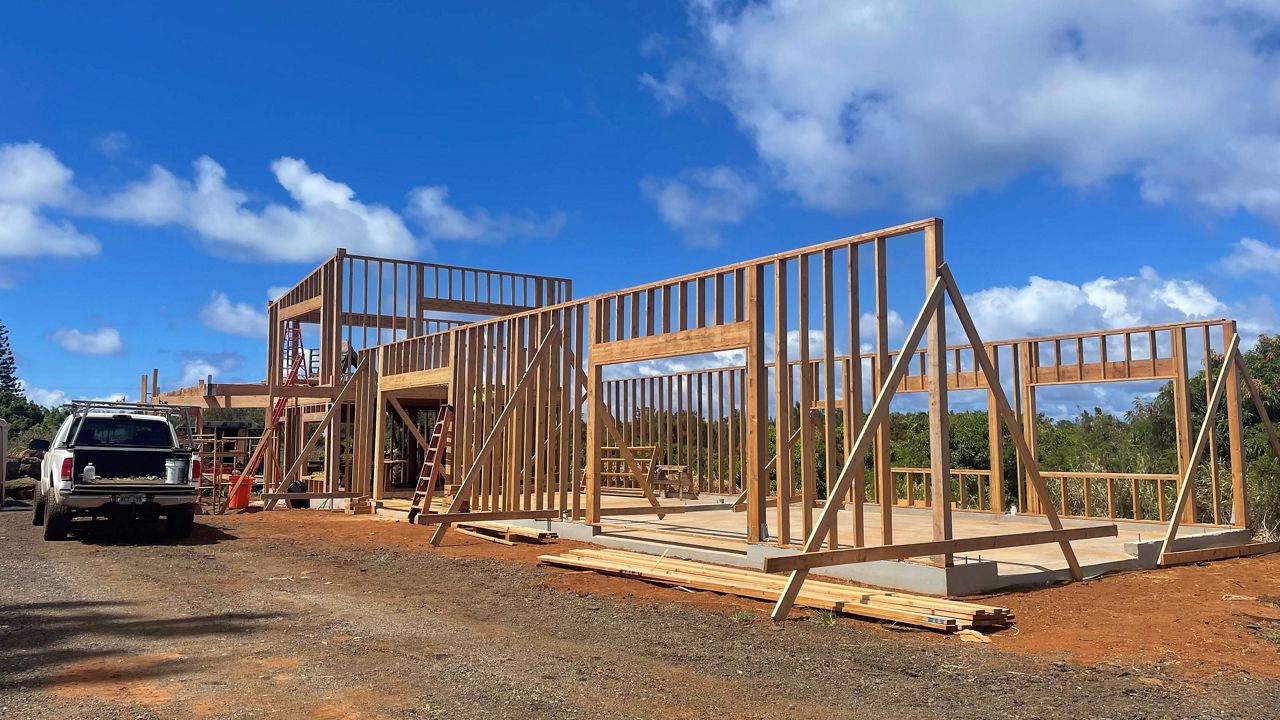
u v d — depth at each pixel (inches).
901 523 481.1
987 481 660.1
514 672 182.2
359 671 181.0
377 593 284.7
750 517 334.6
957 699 165.9
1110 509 463.5
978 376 520.7
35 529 489.7
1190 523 432.1
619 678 179.0
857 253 301.7
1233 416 410.6
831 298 309.6
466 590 291.3
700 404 721.0
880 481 284.8
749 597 272.1
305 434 880.3
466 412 514.3
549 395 458.6
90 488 426.3
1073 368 476.1
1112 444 661.3
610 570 322.0
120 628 224.2
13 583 299.7
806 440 313.0
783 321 328.2
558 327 466.3
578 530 424.8
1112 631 226.7
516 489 459.8
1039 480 295.4
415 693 165.0
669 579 299.1
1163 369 438.9
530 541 428.1
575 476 438.6
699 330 361.7
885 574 284.7
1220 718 154.8
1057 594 278.5
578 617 245.8
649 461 687.1
